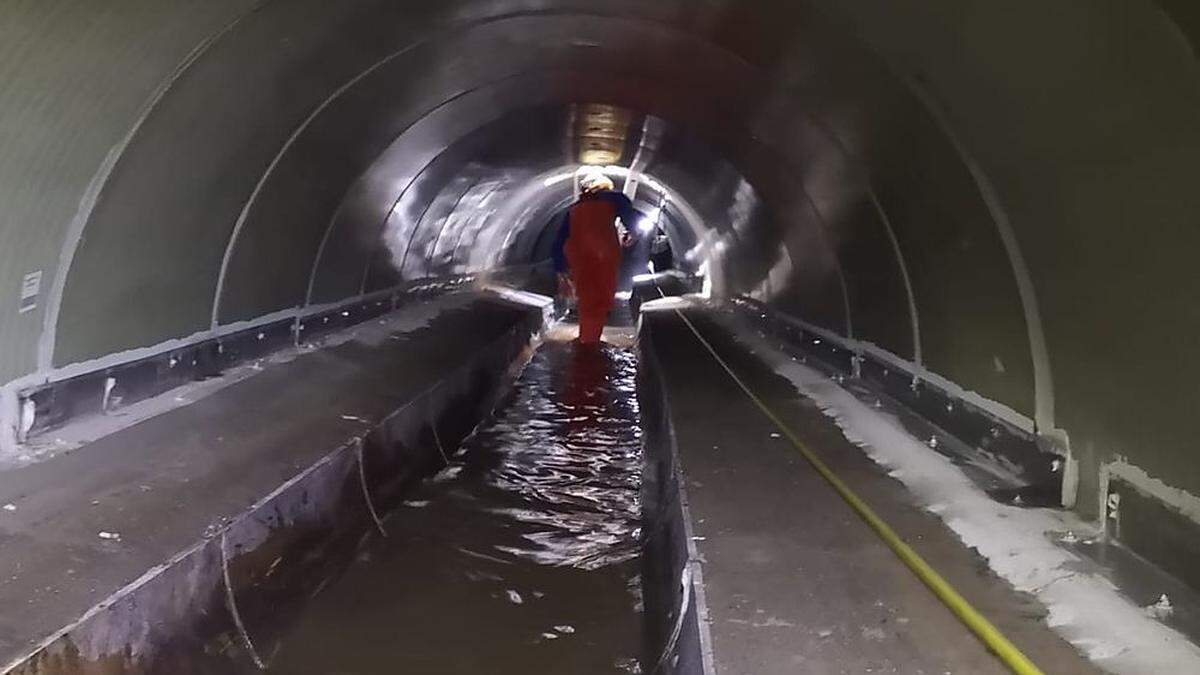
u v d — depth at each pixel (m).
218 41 5.11
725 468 5.64
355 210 10.06
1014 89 4.01
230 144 6.37
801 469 5.62
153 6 4.25
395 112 8.91
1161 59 3.02
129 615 3.75
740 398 7.89
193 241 6.66
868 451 6.00
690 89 8.89
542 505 7.53
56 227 4.97
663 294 22.39
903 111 5.41
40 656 3.22
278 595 5.04
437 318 13.45
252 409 6.77
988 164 4.69
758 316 14.20
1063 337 4.51
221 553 4.52
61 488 4.70
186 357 7.13
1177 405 3.64
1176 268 3.43
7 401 5.12
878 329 7.87
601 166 18.02
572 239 15.80
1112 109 3.42
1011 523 4.44
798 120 7.49
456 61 8.34
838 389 8.29
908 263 6.68
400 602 5.59
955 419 6.09
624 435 10.09
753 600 3.72
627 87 9.82
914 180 5.92
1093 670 3.12
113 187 5.25
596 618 5.46
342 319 10.81
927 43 4.48
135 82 4.77
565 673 4.83
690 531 4.52
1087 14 3.18
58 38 3.96
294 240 8.68
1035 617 3.54
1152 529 3.91
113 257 5.62
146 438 5.70
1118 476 4.18
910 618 3.57
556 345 16.95
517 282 24.47
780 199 10.38
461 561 6.25
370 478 6.71
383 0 6.12
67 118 4.50
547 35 8.14
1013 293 4.92
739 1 5.76
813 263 10.09
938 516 4.67
